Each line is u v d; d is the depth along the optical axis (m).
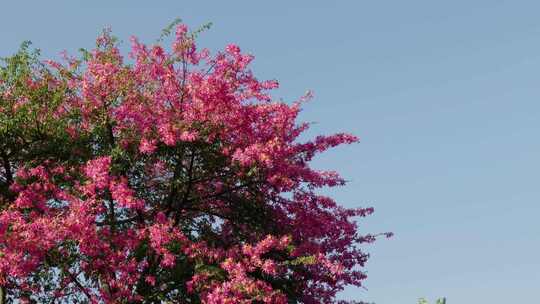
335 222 21.81
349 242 22.42
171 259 17.94
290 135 20.36
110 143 19.97
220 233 21.53
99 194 19.62
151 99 19.73
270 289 18.34
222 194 21.12
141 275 19.34
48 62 20.45
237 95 19.42
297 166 20.08
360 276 22.33
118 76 19.78
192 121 18.77
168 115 19.19
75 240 17.80
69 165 20.17
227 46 19.31
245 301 17.61
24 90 19.73
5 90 19.73
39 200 18.61
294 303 20.88
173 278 19.30
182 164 19.97
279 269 19.11
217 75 19.19
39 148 20.16
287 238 18.78
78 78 20.48
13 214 17.41
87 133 20.14
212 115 18.78
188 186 19.97
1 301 18.94
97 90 19.80
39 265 18.67
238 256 18.86
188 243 18.64
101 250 18.14
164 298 19.41
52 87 20.34
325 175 20.62
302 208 21.28
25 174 19.52
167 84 19.11
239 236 21.44
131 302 18.38
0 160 20.44
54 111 20.30
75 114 20.28
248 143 19.33
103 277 18.80
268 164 18.67
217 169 20.09
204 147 19.25
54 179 19.83
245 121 19.03
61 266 18.52
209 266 18.34
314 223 21.16
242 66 19.27
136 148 19.44
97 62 20.23
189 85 18.91
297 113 19.75
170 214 21.00
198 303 19.16
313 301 21.19
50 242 16.94
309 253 20.55
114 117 19.72
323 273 21.36
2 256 16.55
